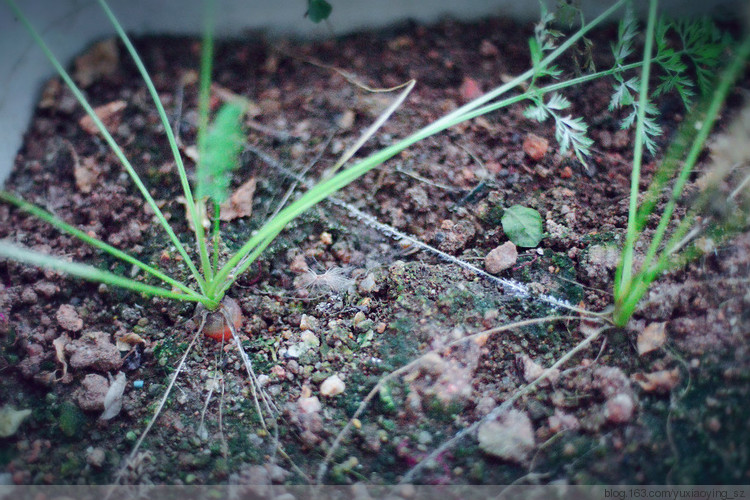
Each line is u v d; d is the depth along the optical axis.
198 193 0.46
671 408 0.46
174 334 0.49
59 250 0.51
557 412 0.47
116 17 0.54
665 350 0.47
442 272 0.49
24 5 0.51
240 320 0.49
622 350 0.47
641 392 0.46
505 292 0.49
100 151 0.53
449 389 0.47
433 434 0.47
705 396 0.46
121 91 0.54
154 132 0.53
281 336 0.49
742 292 0.47
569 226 0.50
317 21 0.53
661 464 0.45
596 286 0.49
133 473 0.46
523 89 0.54
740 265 0.48
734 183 0.50
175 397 0.48
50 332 0.49
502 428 0.46
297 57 0.55
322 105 0.53
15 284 0.50
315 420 0.47
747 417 0.45
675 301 0.47
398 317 0.48
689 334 0.47
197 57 0.55
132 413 0.48
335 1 0.54
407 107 0.53
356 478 0.46
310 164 0.52
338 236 0.51
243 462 0.47
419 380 0.47
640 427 0.46
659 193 0.50
